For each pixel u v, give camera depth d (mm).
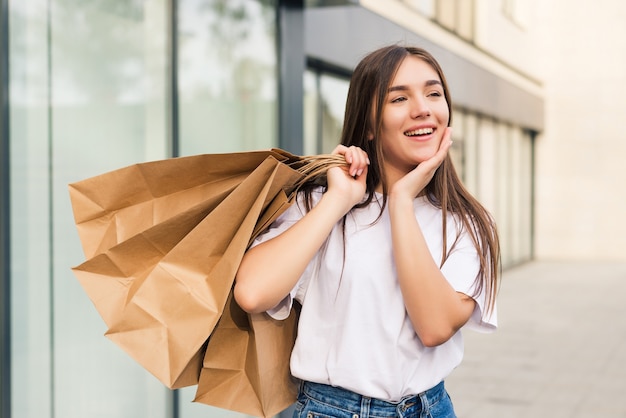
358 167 1762
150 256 1672
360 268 1764
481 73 13352
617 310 10734
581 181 19391
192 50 4172
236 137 4562
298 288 1822
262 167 1610
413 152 1759
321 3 5148
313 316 1800
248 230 1604
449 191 1841
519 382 6547
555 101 19500
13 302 3186
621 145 19109
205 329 1604
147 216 1701
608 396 6027
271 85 4934
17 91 3188
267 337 1781
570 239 19547
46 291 3328
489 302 1794
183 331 1611
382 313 1744
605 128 19203
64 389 3428
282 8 5016
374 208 1836
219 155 1646
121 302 1648
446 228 1805
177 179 1695
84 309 3514
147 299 1622
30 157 3250
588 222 19391
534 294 12562
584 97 19312
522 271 16453
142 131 3822
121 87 3703
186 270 1646
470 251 1787
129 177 1661
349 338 1744
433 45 10055
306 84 6785
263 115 4844
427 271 1656
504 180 16656
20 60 3197
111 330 1630
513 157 17438
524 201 18641
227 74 4473
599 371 6938
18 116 3193
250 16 4695
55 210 3363
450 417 1840
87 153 3514
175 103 4004
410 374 1759
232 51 4520
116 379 3695
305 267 1677
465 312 1713
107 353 3646
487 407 5730
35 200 3275
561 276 15383
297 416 1836
